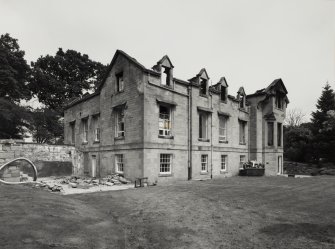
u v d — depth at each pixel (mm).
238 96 28953
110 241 6227
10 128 38156
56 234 5969
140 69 19328
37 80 49250
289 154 39344
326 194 12828
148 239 6668
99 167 23953
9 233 5531
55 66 53406
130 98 20203
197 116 23188
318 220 8188
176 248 6086
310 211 9328
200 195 12570
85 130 27828
